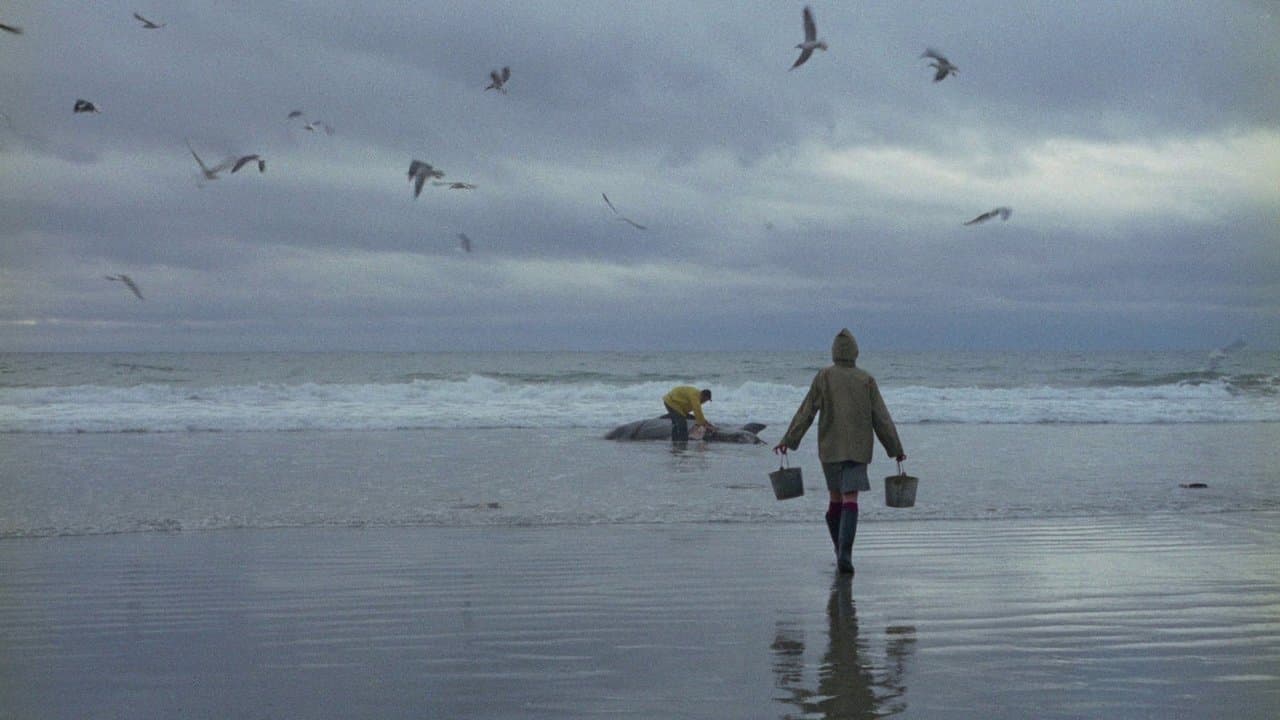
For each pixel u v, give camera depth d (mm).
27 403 27625
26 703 4637
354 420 22781
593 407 26938
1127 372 52156
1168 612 6367
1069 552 8445
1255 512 10711
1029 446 18359
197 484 12930
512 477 13742
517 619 6242
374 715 4465
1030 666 5195
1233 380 41188
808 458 16312
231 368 54969
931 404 28422
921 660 5316
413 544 8844
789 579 7406
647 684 4910
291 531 9531
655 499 11719
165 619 6250
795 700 4652
